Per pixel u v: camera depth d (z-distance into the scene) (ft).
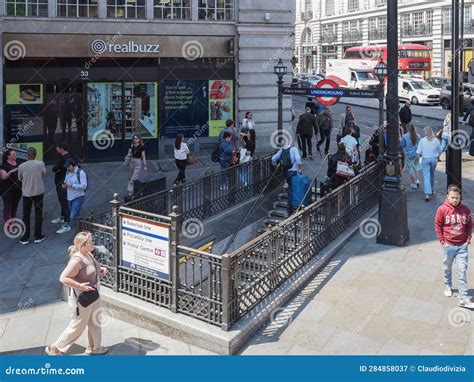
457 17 39.63
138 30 58.85
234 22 62.64
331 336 22.02
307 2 219.00
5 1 53.98
